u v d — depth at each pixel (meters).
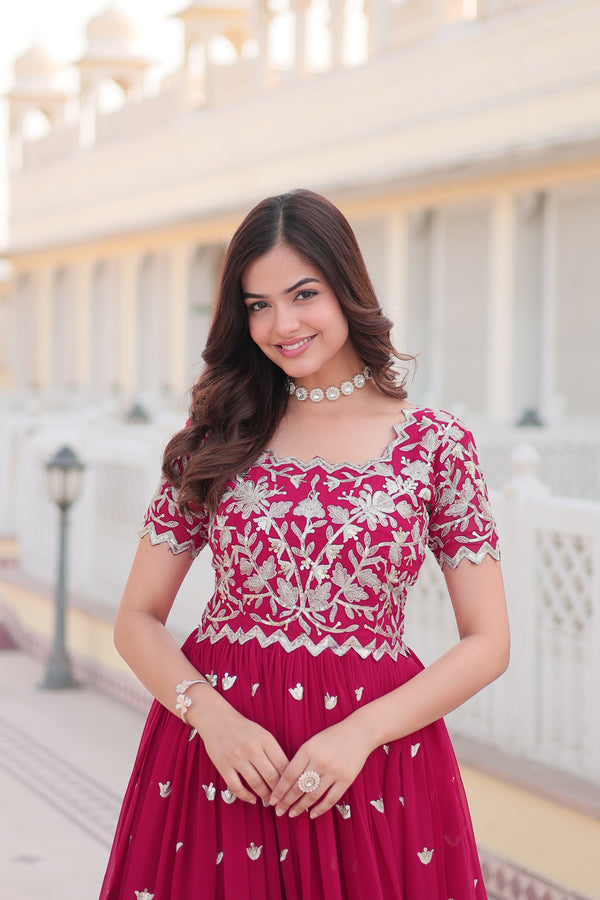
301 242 2.30
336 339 2.37
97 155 25.56
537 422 10.59
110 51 25.92
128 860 2.37
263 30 19.95
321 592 2.28
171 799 2.31
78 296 27.34
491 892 4.23
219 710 2.22
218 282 2.43
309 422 2.42
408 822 2.25
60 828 5.09
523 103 14.59
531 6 14.44
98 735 6.51
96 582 7.85
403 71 16.53
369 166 17.34
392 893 2.22
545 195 14.47
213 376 2.46
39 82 29.47
